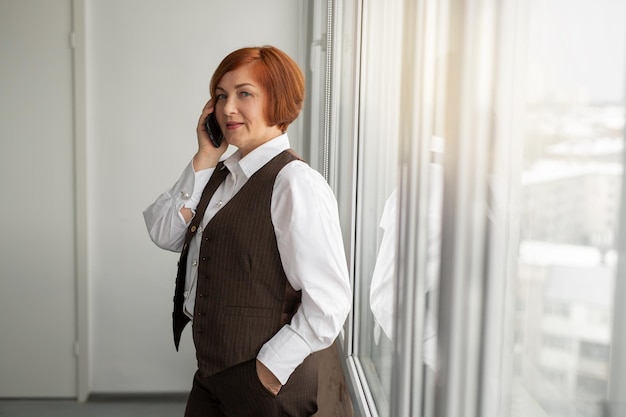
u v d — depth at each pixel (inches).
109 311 153.3
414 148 43.0
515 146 26.8
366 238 86.7
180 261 68.6
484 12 28.9
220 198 66.5
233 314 61.5
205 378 64.2
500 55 27.5
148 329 154.4
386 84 69.7
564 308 22.7
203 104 149.8
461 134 30.4
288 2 148.9
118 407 149.5
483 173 29.0
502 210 27.6
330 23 112.5
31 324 151.5
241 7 148.3
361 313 90.8
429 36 41.4
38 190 148.5
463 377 30.6
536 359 25.0
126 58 147.6
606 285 20.0
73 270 150.9
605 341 20.1
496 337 28.1
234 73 63.3
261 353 60.4
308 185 59.9
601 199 20.3
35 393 152.9
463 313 30.6
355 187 89.1
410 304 43.4
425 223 41.2
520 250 26.5
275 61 63.3
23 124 146.7
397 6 63.5
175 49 148.3
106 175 149.9
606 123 20.1
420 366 42.0
